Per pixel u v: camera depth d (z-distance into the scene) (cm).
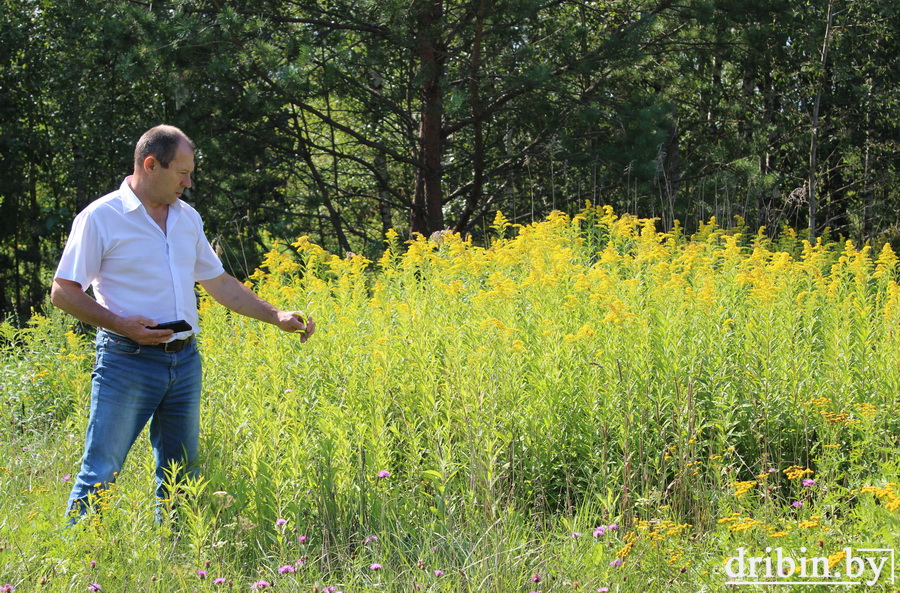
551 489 471
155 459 440
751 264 752
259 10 1341
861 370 538
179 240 450
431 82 1379
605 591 351
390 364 536
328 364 551
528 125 1445
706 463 478
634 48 1317
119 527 401
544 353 517
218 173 1493
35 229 1756
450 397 491
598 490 463
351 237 2111
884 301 685
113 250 432
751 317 575
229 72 1299
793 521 390
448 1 1330
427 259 759
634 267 701
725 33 1484
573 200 1502
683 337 557
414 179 1966
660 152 1347
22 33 1727
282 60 1240
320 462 444
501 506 437
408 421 507
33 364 757
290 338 573
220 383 576
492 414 463
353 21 1352
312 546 412
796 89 1762
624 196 1391
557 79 1320
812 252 834
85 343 802
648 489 434
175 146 429
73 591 361
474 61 1316
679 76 1620
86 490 427
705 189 1405
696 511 412
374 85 1590
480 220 1714
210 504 413
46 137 1794
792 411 517
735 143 1585
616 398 489
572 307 578
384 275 805
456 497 441
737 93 1822
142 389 435
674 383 499
